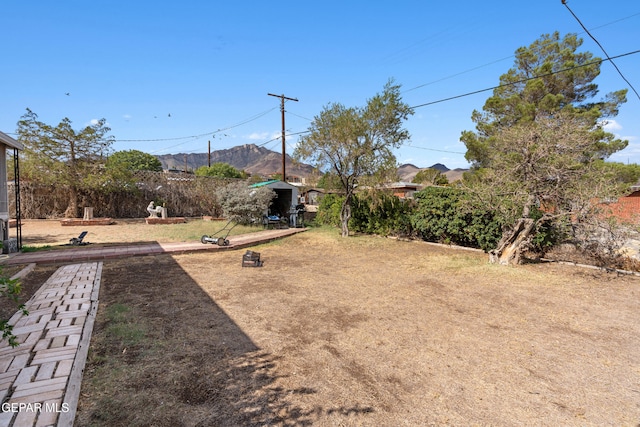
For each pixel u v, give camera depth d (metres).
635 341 4.04
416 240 11.90
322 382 3.00
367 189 11.45
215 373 3.09
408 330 4.23
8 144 8.04
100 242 10.19
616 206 7.84
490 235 9.35
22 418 2.31
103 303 4.90
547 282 6.56
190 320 4.34
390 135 11.62
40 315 4.29
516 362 3.48
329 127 11.47
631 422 2.57
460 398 2.83
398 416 2.57
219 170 44.94
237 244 10.00
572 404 2.79
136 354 3.40
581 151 7.64
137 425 2.35
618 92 14.70
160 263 7.73
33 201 16.23
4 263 6.91
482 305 5.24
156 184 18.73
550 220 8.12
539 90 14.94
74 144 16.02
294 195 16.91
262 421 2.45
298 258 8.78
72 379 2.82
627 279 6.82
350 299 5.40
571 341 4.01
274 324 4.31
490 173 8.74
